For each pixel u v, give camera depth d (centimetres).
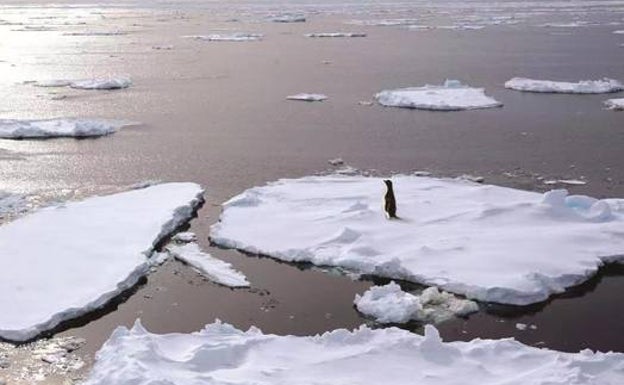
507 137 2488
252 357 1016
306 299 1278
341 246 1460
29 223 1619
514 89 3444
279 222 1614
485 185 1859
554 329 1152
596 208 1581
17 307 1217
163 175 2094
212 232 1577
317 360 1005
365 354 1012
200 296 1298
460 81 3691
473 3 12438
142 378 905
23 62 4747
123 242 1497
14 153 2344
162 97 3378
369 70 4178
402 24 7731
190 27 7794
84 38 6462
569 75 3850
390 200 1577
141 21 8888
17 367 1056
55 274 1341
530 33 6328
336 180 1950
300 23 8162
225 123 2783
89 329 1180
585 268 1316
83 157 2294
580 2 12131
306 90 3509
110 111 3045
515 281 1259
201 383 910
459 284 1262
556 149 2316
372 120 2798
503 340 1045
